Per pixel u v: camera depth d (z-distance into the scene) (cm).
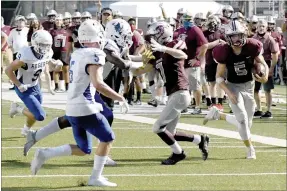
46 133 2392
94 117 1978
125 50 2306
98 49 1941
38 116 2700
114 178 2156
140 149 2711
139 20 6638
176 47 2350
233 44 2461
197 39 3797
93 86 1967
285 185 2067
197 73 3916
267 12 7281
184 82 2373
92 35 1966
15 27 5094
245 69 2517
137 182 2095
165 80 2370
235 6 6825
